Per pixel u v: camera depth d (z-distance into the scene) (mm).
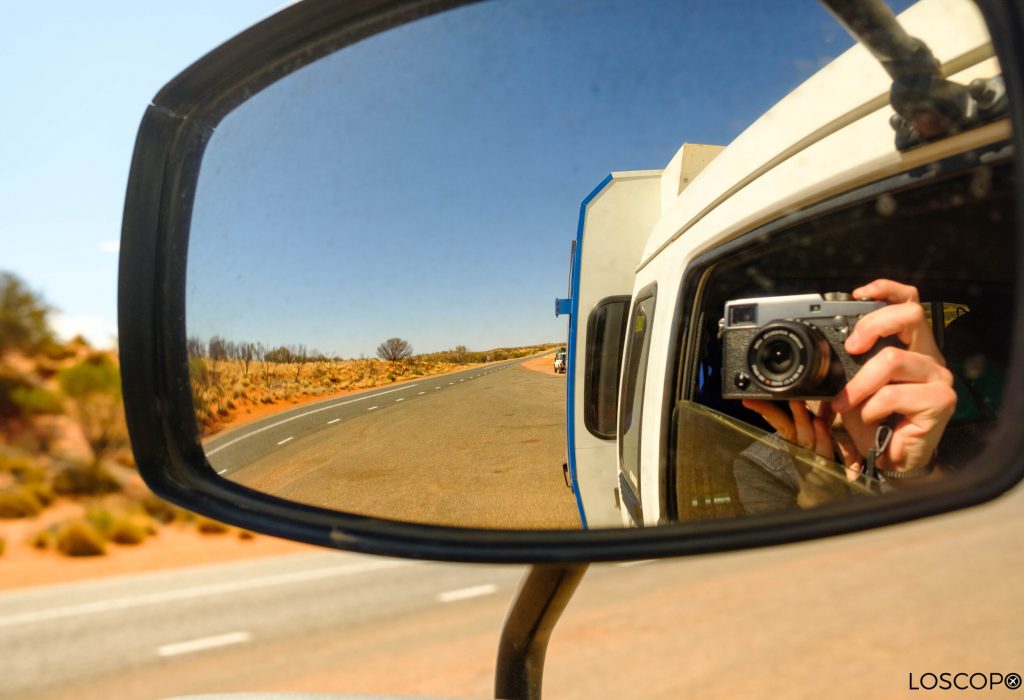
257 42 1170
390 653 8242
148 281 1169
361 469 1333
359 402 1310
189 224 1192
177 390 1171
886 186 965
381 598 11422
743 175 1298
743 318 1029
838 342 997
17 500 20984
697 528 938
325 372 1272
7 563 16734
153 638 9930
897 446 956
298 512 1107
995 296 1075
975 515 14977
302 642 9156
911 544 12930
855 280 1175
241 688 7488
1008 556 11188
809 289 1219
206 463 1174
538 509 1511
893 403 944
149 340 1165
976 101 791
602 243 1967
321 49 1181
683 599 10266
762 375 1023
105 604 12477
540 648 1070
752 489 1213
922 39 817
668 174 1794
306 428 1270
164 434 1156
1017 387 759
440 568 13727
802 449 1024
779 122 1152
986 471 797
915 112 818
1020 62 690
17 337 33875
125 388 1141
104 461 25125
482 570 13398
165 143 1196
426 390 1367
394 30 1191
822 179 1081
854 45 995
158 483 1134
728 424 1312
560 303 1515
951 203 925
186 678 8094
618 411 2080
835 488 1012
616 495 2068
